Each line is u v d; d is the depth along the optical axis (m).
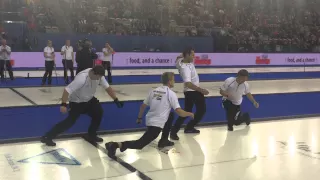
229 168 4.34
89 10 21.41
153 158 4.70
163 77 4.95
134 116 7.29
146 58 18.05
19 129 6.15
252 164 4.50
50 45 12.23
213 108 8.44
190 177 4.02
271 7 27.70
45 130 6.13
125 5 23.06
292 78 16.38
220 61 19.81
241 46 20.95
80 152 4.91
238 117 6.50
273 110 8.45
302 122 7.10
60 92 10.51
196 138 5.79
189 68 5.77
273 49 21.73
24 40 15.92
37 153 4.82
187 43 19.41
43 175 4.01
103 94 10.20
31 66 15.65
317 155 4.91
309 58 22.25
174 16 23.31
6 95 9.76
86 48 9.46
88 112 5.38
